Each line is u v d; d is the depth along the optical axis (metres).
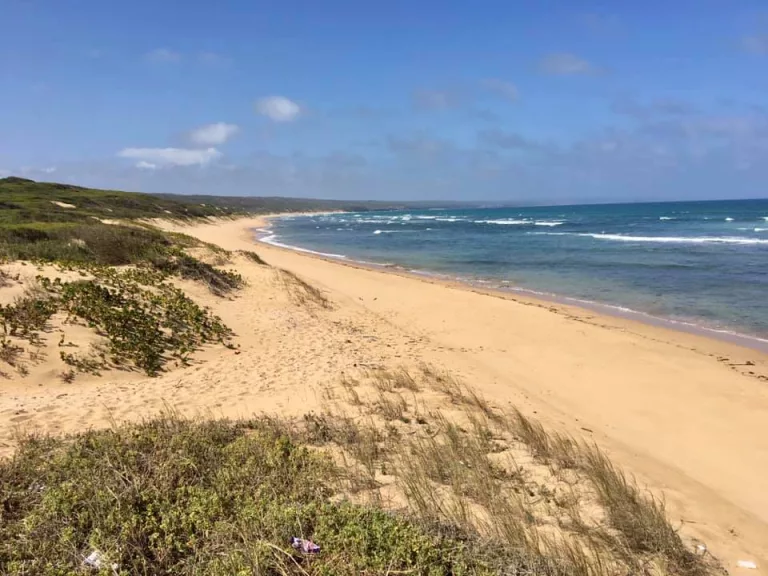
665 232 46.75
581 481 5.43
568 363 11.01
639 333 13.59
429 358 11.02
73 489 4.39
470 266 27.75
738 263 25.17
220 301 13.77
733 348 12.23
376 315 15.49
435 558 3.69
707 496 5.75
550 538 4.34
